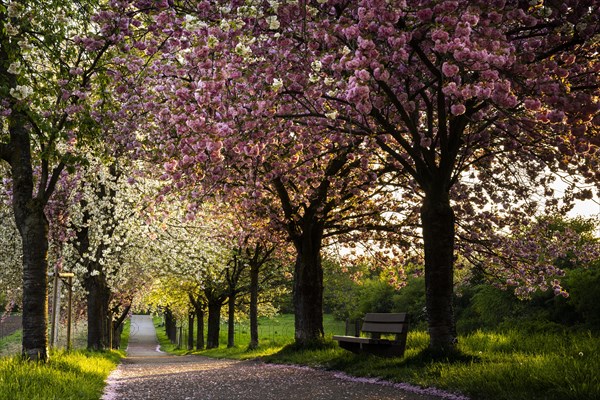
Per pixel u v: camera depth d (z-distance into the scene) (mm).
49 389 8039
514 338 12828
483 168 15562
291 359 16141
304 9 8031
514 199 16094
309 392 9055
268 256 32844
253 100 8688
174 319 68312
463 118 11047
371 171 16156
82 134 11484
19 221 11938
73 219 24188
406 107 10078
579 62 9656
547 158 12617
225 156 11172
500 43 7520
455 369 9117
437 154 14328
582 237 20328
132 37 10133
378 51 7520
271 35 9336
